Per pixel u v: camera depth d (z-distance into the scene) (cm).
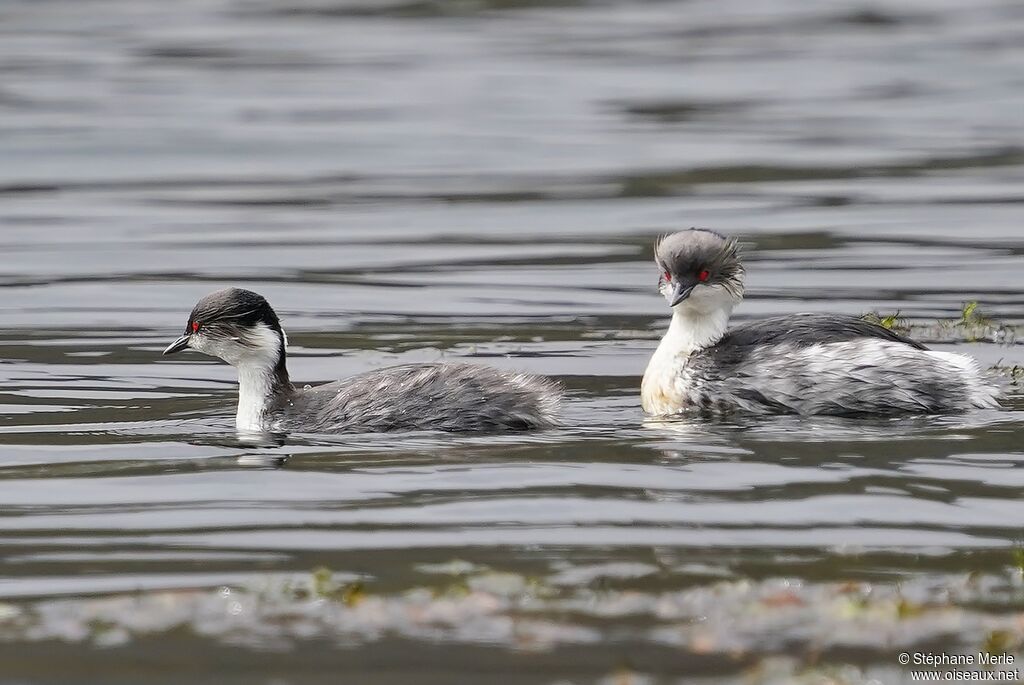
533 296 2088
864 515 1128
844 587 980
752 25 5134
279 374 1445
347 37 4859
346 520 1133
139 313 1991
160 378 1647
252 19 5212
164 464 1295
